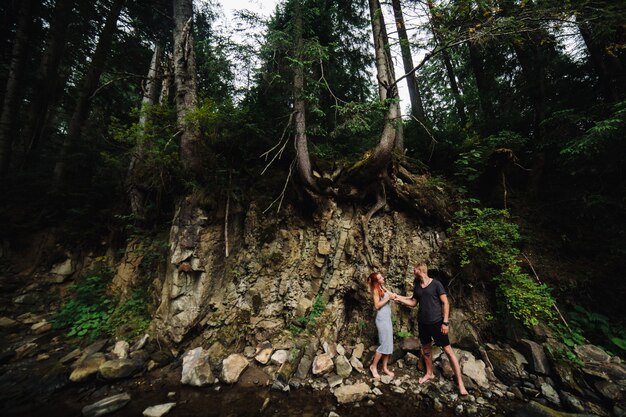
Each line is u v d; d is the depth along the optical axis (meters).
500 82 7.89
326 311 4.56
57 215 6.77
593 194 5.14
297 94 4.96
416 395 3.21
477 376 3.43
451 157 6.28
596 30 4.11
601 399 2.99
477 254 4.67
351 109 4.54
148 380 3.51
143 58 8.79
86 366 3.57
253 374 3.59
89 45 8.61
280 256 4.87
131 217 5.79
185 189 4.99
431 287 3.59
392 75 5.52
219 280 4.70
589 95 5.84
